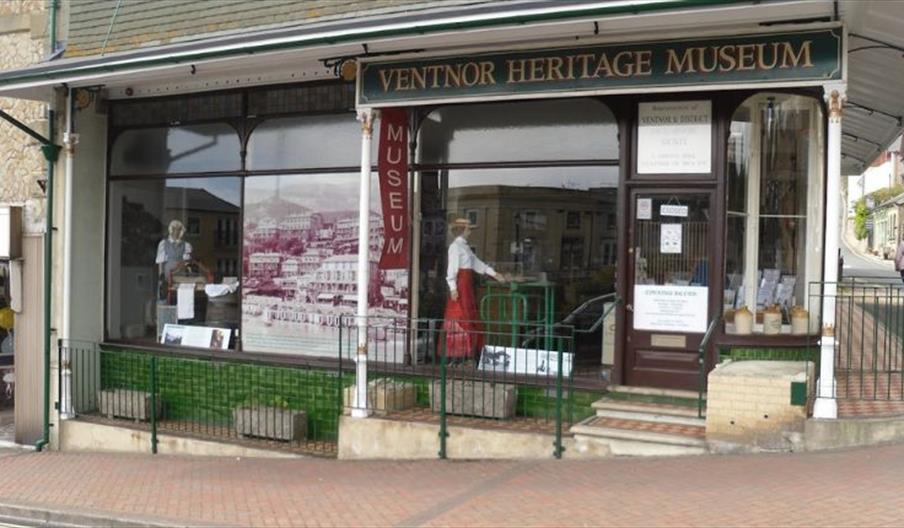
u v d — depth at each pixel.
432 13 8.00
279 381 10.48
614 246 9.04
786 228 8.78
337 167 10.41
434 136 9.85
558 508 6.57
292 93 10.70
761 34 7.73
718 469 7.20
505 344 9.48
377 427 8.91
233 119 11.06
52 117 11.57
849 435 7.46
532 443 8.27
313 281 10.59
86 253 11.79
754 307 8.77
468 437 8.51
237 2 10.39
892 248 52.31
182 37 10.72
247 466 9.30
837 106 7.56
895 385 9.04
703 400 8.41
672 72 8.07
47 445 11.48
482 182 9.65
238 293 11.06
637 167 8.89
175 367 11.20
